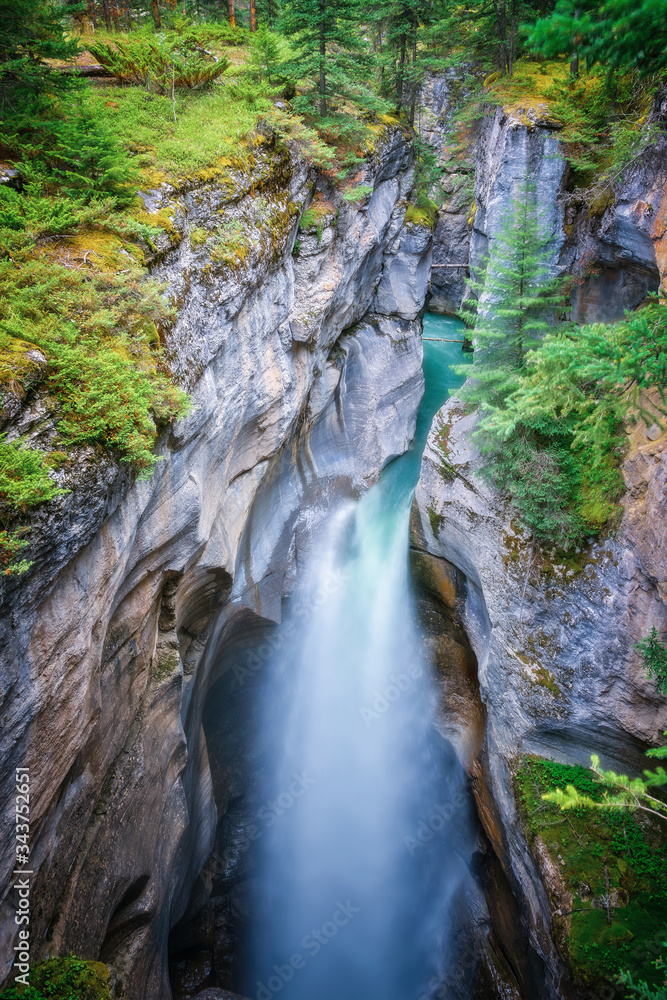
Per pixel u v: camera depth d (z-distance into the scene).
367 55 18.52
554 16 6.02
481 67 24.39
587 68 6.58
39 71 9.59
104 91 13.69
